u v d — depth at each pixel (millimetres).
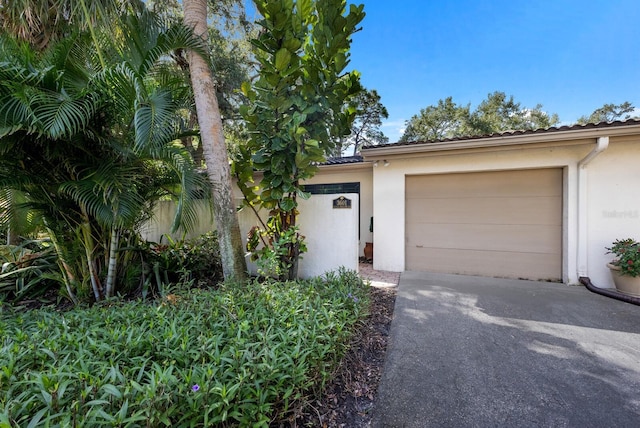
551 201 5398
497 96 22891
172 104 3947
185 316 2715
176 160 3701
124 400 1471
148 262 4859
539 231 5492
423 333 3287
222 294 3320
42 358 1930
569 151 5117
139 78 3406
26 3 4352
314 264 5477
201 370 1734
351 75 4965
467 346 2988
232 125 12945
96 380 1587
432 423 1967
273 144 4441
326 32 4320
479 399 2195
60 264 4312
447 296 4543
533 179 5508
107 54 4035
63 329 2529
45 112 2996
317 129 4828
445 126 24031
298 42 4168
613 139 4668
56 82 3223
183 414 1490
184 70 7582
